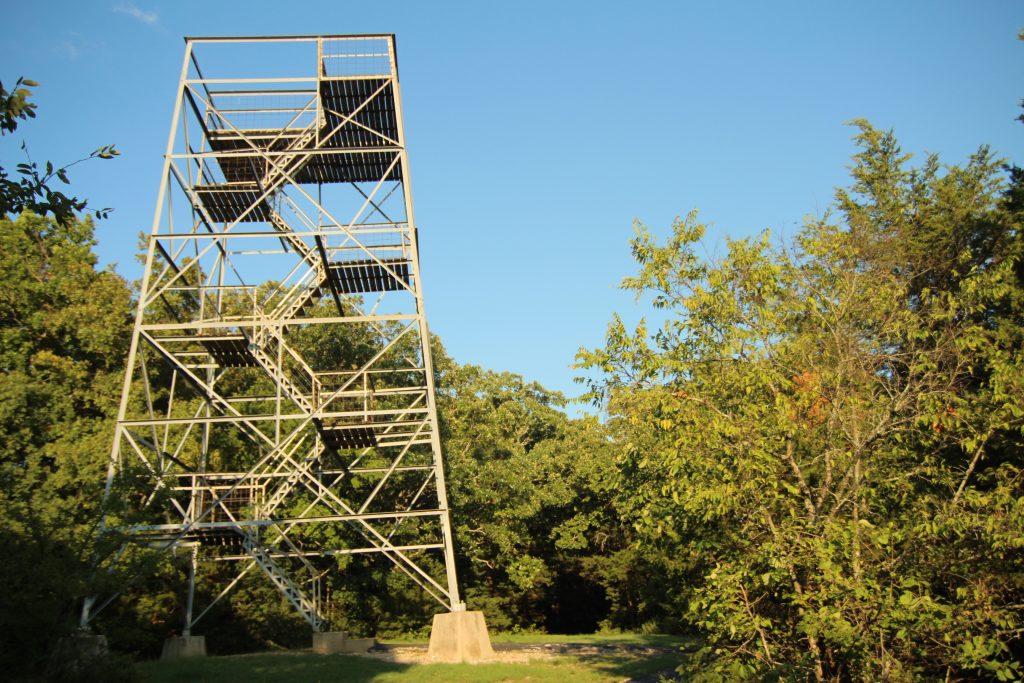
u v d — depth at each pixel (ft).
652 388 52.01
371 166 98.89
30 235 130.41
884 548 45.11
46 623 54.34
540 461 157.38
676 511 49.90
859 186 118.11
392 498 137.80
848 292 50.11
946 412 46.32
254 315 86.63
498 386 181.47
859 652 41.78
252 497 95.96
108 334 124.57
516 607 173.06
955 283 94.27
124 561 66.69
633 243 53.72
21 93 31.58
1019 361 46.85
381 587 142.31
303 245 92.12
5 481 70.49
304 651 96.58
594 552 173.06
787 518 46.57
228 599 112.57
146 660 88.43
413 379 155.12
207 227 97.09
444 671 72.59
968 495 44.37
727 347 50.90
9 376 111.45
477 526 148.56
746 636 46.78
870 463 48.78
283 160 93.56
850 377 48.14
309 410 92.58
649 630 143.33
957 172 107.76
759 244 52.11
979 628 42.45
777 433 47.52
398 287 95.04
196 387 99.71
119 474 71.10
